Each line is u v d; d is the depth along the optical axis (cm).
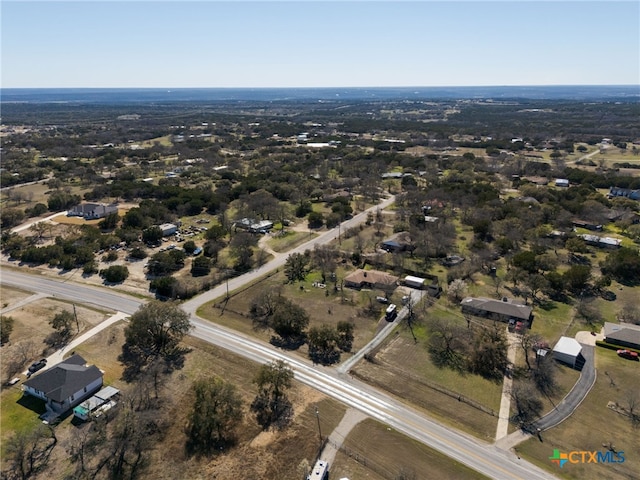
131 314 8650
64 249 11512
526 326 8275
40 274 10544
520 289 9812
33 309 8775
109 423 5747
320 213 15038
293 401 6244
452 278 10194
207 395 5881
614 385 6669
